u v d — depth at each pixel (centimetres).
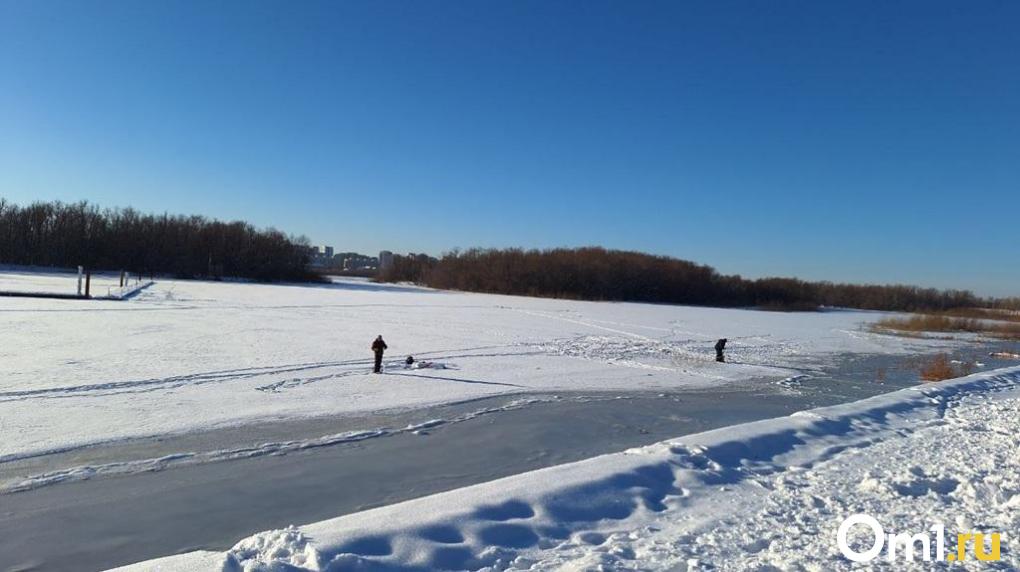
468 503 568
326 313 3366
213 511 670
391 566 450
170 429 991
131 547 573
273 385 1387
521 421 1196
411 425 1114
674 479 714
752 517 610
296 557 436
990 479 745
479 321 3416
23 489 718
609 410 1342
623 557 496
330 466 854
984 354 3198
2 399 1120
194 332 2206
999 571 483
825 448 918
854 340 3694
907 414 1233
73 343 1803
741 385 1827
